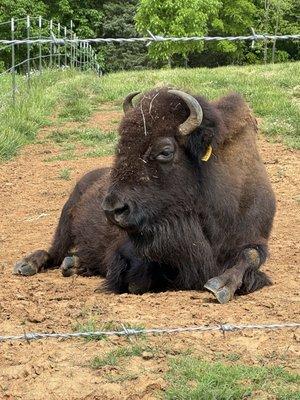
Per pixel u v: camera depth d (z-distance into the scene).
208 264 11.36
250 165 12.03
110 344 8.50
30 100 32.81
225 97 12.45
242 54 76.25
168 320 9.29
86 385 7.58
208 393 7.30
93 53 65.00
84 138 27.94
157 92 11.28
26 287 11.98
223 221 11.50
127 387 7.53
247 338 8.66
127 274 11.68
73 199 14.40
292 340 8.59
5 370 7.93
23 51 65.69
